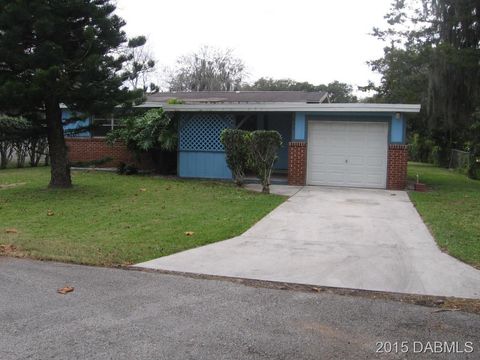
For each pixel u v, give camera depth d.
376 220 9.74
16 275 5.88
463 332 4.32
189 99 23.92
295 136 16.12
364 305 4.99
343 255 6.99
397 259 6.78
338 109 15.39
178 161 17.36
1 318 4.55
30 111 13.00
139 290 5.39
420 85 22.61
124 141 18.69
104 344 4.02
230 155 14.84
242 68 58.75
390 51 24.53
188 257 6.79
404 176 15.42
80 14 12.33
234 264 6.47
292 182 16.16
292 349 3.95
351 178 16.02
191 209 10.65
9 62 12.04
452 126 20.66
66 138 20.48
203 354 3.85
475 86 18.31
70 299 5.07
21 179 15.84
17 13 11.36
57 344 4.01
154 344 4.02
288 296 5.26
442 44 17.64
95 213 10.07
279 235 8.26
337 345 4.03
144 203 11.42
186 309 4.82
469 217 10.12
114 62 12.80
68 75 12.38
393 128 15.48
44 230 8.40
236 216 9.85
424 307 4.95
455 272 6.16
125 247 7.23
